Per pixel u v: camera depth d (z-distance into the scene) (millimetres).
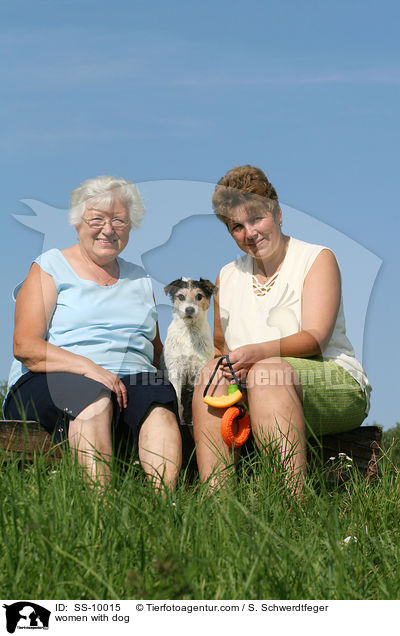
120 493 2346
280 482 2709
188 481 3137
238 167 3385
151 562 2008
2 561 2006
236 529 2119
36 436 3238
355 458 3516
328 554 2098
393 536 2518
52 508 2217
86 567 1886
